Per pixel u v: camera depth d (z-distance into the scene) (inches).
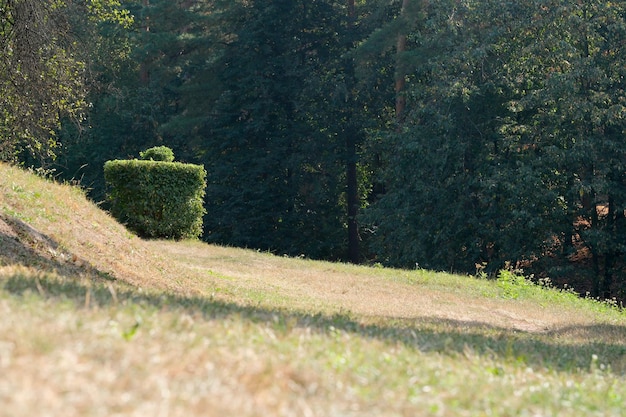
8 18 845.2
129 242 775.1
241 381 211.0
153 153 1202.6
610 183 1461.6
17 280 360.5
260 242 2091.5
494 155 1576.0
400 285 967.6
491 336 540.7
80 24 996.6
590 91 1471.5
